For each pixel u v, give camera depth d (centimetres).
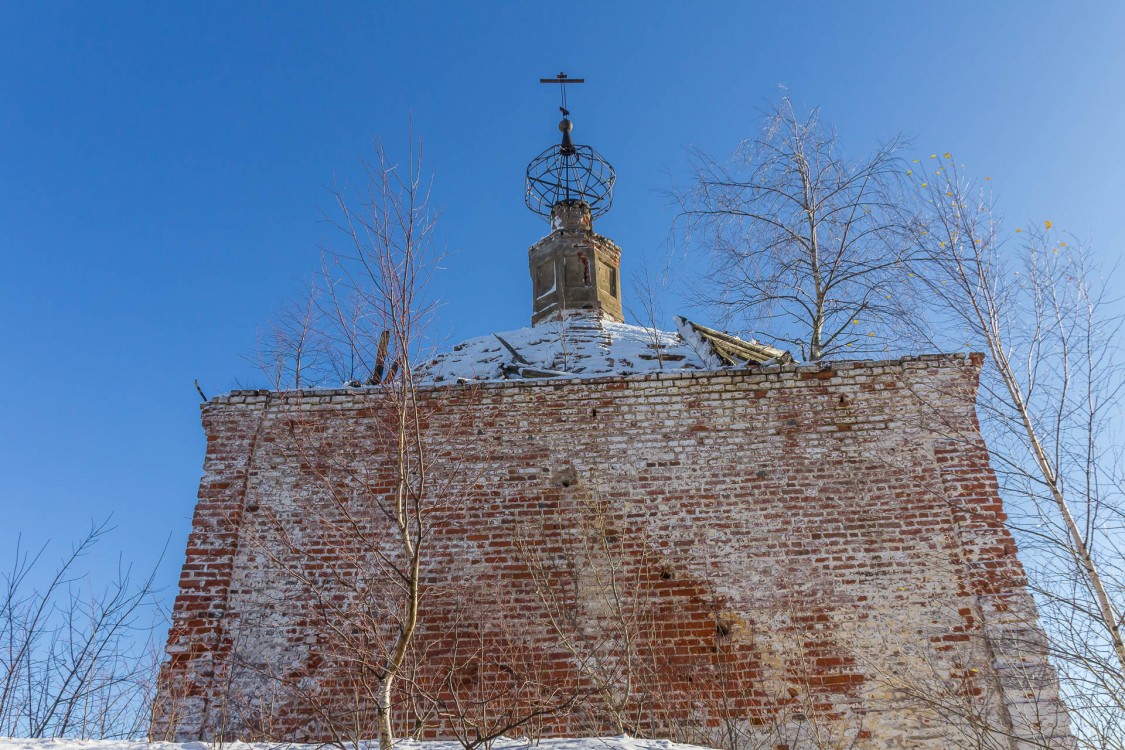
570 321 1593
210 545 954
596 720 835
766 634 883
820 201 1316
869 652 865
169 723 814
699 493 962
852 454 971
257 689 874
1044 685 823
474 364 1391
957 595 884
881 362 1022
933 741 820
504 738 756
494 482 983
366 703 859
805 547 924
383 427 1012
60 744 680
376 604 884
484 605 910
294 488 991
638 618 895
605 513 957
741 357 1391
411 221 862
